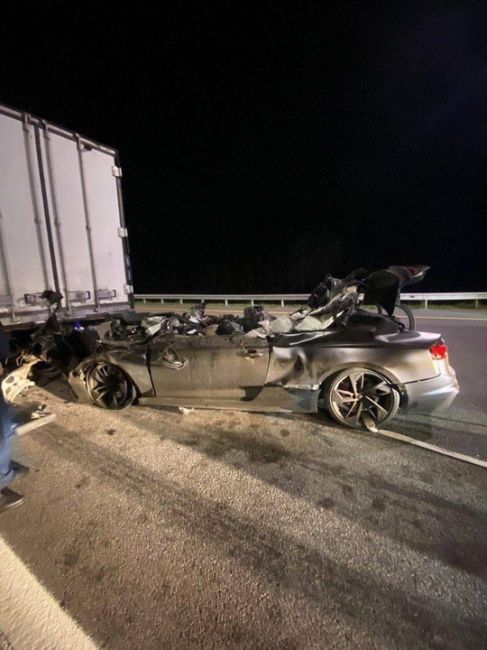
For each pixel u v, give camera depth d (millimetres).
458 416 3729
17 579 2029
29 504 2641
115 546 2229
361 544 2170
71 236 4871
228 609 1809
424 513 2398
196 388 3812
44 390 4906
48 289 4617
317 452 3168
